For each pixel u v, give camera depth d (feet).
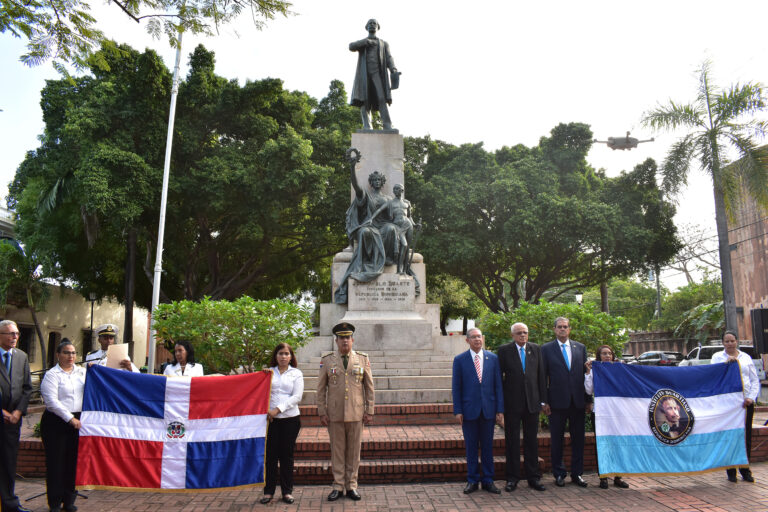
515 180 77.71
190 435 21.45
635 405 23.99
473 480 22.62
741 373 25.13
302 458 25.68
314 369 36.78
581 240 75.77
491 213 80.02
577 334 34.55
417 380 33.81
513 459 23.16
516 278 88.02
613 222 76.18
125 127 68.74
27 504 21.74
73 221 74.38
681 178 59.98
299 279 95.40
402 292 40.75
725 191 59.26
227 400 21.83
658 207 81.46
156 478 21.06
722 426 24.48
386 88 48.37
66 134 66.74
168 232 72.59
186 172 72.33
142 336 118.93
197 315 32.14
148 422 21.44
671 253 83.20
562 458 23.89
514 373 23.49
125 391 21.47
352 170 42.06
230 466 21.36
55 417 20.72
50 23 22.56
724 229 58.44
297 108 80.74
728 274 57.82
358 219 43.96
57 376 21.03
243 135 77.00
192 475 21.21
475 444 22.97
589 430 28.22
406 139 90.48
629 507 20.40
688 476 25.34
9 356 20.68
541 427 29.07
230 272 88.63
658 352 101.91
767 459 28.35
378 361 37.45
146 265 76.79
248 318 32.17
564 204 74.95
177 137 70.95
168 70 69.87
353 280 40.75
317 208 77.51
